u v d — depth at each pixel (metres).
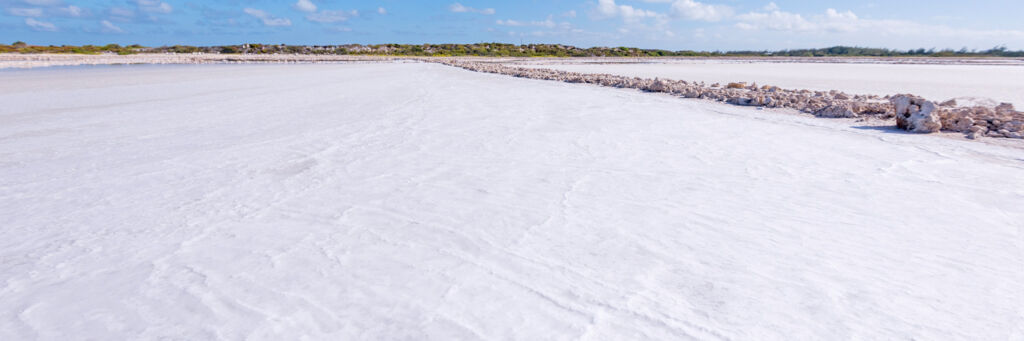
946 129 7.34
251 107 10.62
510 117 8.81
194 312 2.27
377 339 2.04
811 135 6.99
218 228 3.37
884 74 27.67
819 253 2.88
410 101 11.59
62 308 2.33
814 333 2.06
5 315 2.27
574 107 10.39
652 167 5.05
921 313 2.22
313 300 2.36
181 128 7.80
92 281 2.60
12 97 13.44
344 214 3.63
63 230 3.39
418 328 2.12
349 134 7.12
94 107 10.86
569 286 2.49
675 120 8.44
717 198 3.97
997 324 2.13
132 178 4.78
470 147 6.14
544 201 3.92
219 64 49.19
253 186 4.44
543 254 2.88
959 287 2.46
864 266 2.70
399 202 3.92
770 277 2.57
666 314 2.22
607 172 4.85
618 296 2.38
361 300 2.36
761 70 34.69
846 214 3.56
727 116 8.97
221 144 6.47
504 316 2.22
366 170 5.00
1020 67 37.31
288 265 2.75
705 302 2.32
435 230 3.29
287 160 5.50
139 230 3.35
